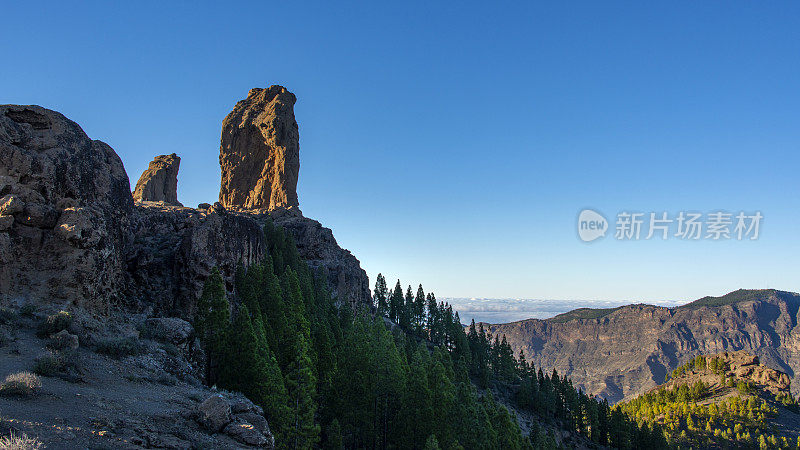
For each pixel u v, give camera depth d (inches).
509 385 6003.9
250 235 2719.0
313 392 1715.1
